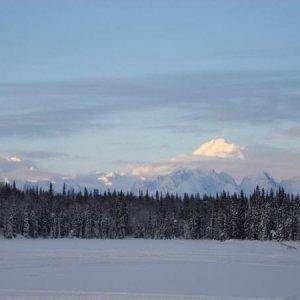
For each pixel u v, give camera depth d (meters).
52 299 57.91
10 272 79.94
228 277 79.12
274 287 70.06
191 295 62.66
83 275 77.81
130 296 60.75
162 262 100.31
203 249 143.62
